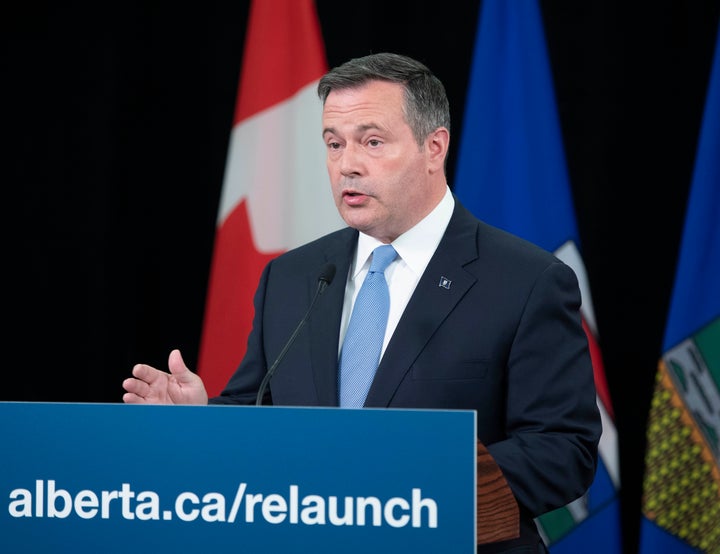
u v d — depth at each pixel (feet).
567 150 25.00
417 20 25.93
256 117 23.66
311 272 14.87
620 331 24.56
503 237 14.19
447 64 25.84
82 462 9.33
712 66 22.49
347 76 13.56
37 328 27.07
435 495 8.86
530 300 13.20
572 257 22.44
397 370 13.07
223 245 23.66
